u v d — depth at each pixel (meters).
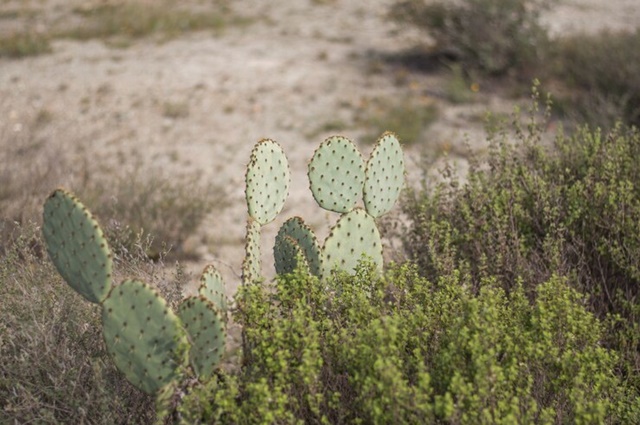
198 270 5.99
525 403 2.97
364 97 10.10
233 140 8.93
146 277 4.11
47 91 10.54
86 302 3.78
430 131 8.92
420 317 3.12
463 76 10.55
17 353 3.54
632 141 5.15
